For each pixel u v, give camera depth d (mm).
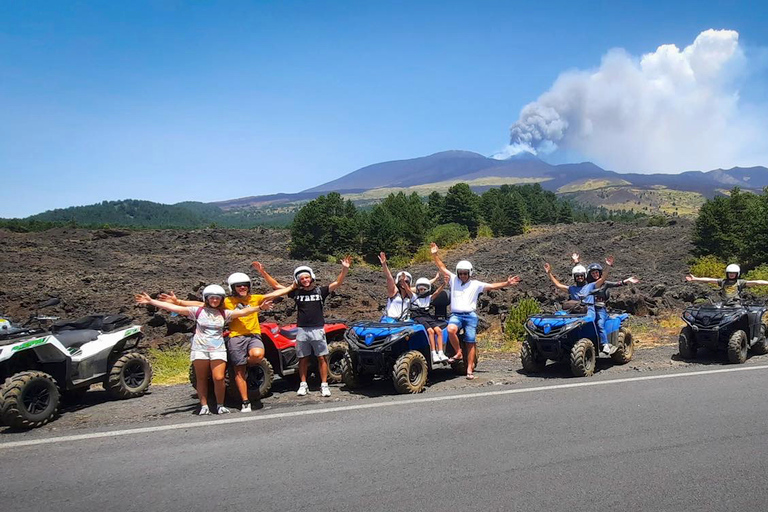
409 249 66562
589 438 6480
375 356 8781
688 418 7227
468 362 9961
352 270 48031
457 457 5910
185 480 5398
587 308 10516
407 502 4887
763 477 5406
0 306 21281
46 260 45062
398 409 7777
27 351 8039
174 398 9070
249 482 5328
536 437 6523
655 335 15547
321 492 5094
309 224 60531
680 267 45812
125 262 47094
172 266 45000
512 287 28156
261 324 9500
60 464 5891
